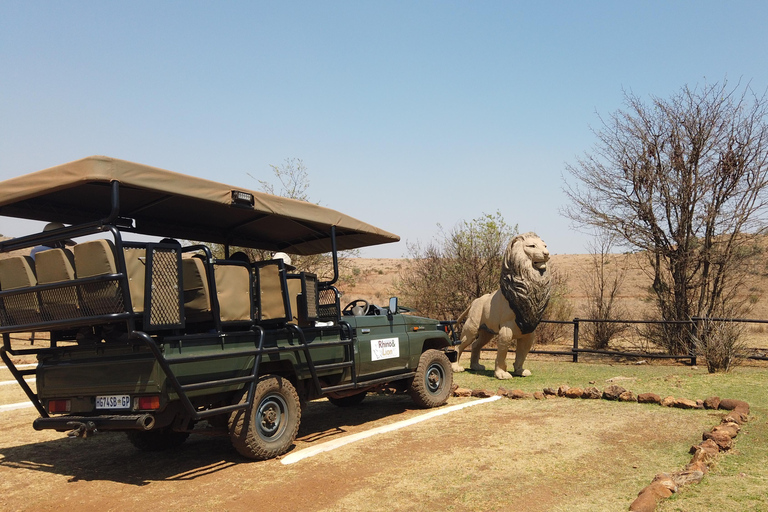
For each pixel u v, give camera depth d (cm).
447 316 1823
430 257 1894
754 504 437
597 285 2203
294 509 465
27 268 544
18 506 496
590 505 454
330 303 744
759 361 1290
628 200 1449
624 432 675
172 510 471
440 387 886
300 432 736
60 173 487
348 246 925
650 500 436
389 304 837
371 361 769
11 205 589
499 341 1092
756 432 654
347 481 527
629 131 1465
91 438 750
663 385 945
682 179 1383
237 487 522
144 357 516
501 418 761
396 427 728
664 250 1434
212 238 796
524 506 457
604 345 1614
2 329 565
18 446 710
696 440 637
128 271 496
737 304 1419
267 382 608
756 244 1393
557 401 866
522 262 1060
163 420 538
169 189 517
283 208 649
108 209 641
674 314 1433
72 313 516
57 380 581
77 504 496
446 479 525
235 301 593
